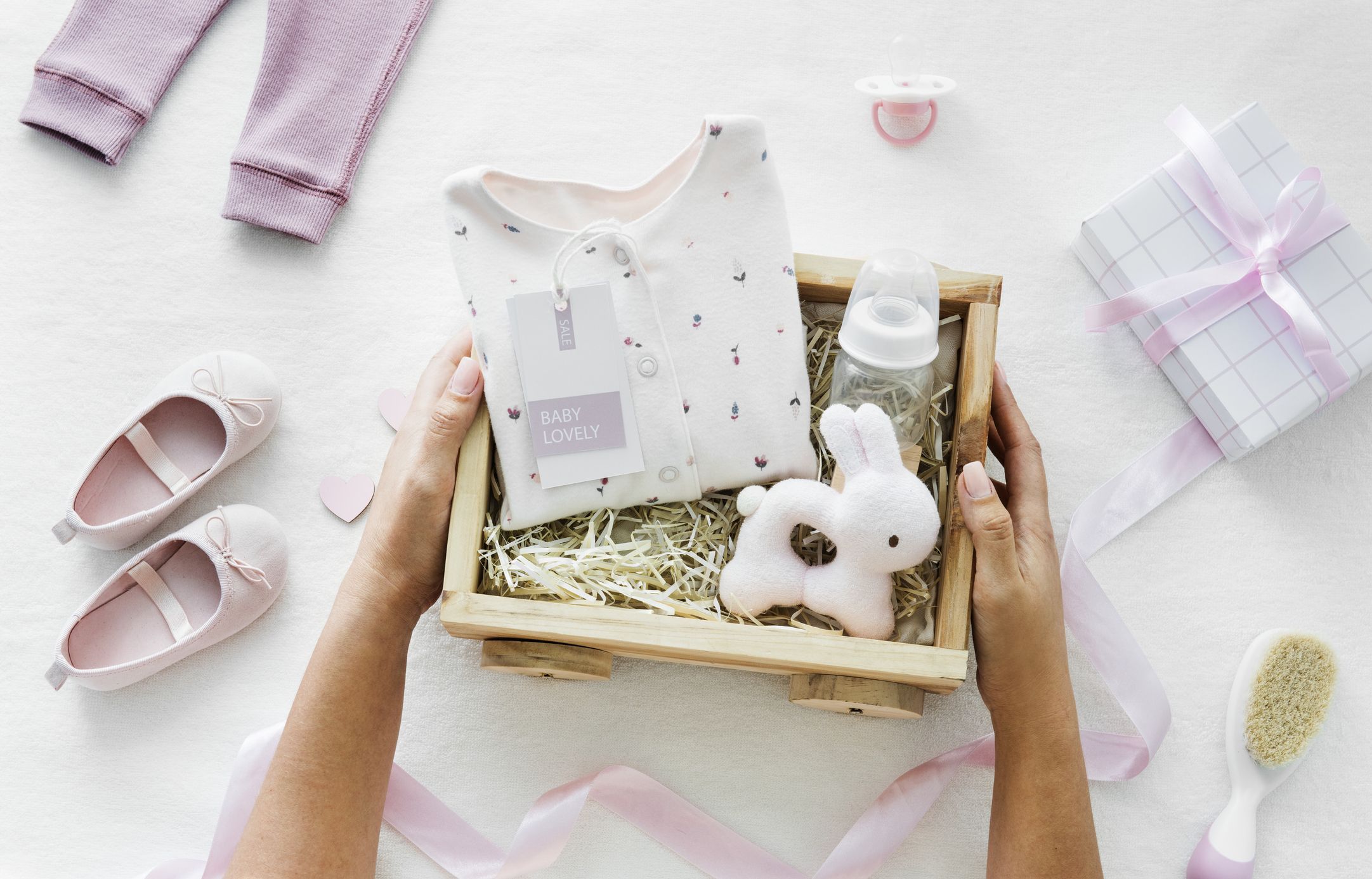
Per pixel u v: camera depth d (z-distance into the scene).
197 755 1.43
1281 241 1.39
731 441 1.21
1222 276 1.41
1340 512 1.50
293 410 1.51
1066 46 1.60
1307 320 1.37
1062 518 1.50
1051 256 1.56
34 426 1.51
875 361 1.13
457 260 1.19
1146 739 1.40
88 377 1.52
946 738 1.43
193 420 1.51
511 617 1.16
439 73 1.59
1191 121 1.43
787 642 1.15
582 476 1.20
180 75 1.58
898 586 1.25
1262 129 1.46
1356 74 1.60
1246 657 1.43
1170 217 1.46
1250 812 1.40
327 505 1.49
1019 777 1.22
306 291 1.54
